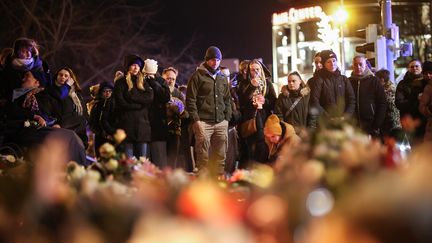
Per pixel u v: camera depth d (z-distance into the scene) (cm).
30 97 1035
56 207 370
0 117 1002
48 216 364
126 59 1231
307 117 1333
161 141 1248
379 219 221
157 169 651
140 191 483
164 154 1255
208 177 566
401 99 1369
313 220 335
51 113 1177
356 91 1370
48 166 368
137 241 324
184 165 1343
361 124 1362
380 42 1825
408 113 1359
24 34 3528
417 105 1353
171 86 1432
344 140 456
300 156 445
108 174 590
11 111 995
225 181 599
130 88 1220
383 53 1827
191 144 1330
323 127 471
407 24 3359
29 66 1091
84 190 484
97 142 1347
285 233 352
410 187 222
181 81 4366
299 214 346
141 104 1224
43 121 1000
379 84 1370
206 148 1281
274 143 922
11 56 1097
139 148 1226
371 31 1842
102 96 1360
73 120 1196
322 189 375
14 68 1088
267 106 1378
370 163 399
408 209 219
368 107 1362
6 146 878
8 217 369
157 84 1238
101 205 365
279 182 436
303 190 368
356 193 235
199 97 1287
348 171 397
